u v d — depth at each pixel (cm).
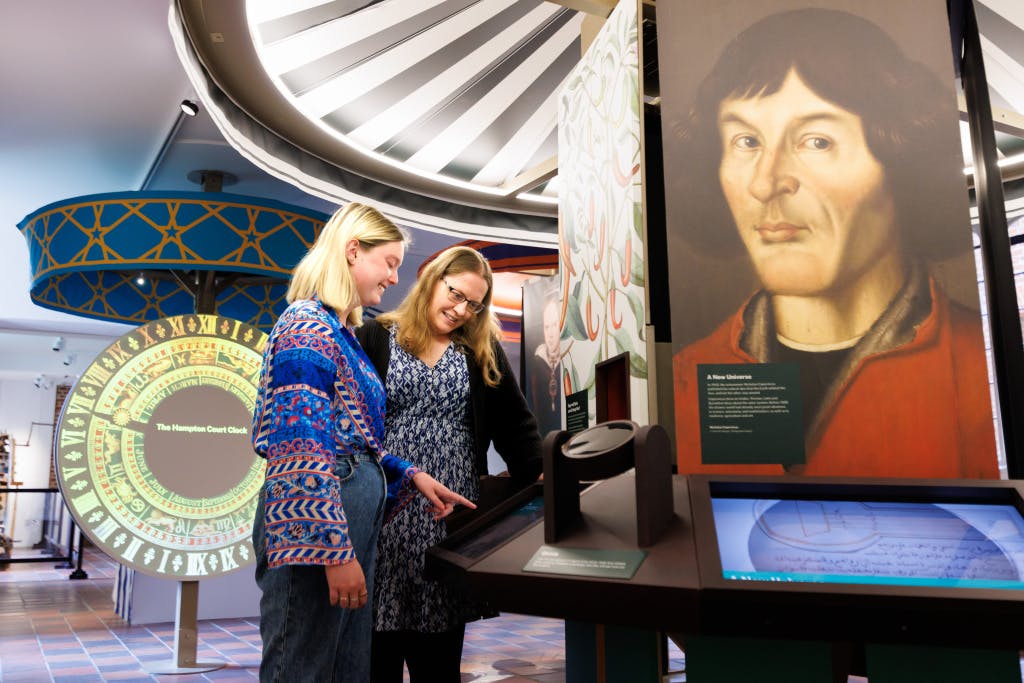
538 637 452
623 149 153
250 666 356
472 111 302
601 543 95
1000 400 145
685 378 122
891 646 101
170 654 386
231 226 407
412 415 183
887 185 124
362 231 148
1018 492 95
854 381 119
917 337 119
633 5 153
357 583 120
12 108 496
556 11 264
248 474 377
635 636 117
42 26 410
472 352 194
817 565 86
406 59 271
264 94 283
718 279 125
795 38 129
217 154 562
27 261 805
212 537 363
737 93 129
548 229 388
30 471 1436
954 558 86
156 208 403
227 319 383
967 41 158
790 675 101
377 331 190
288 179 315
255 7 237
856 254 122
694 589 81
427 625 172
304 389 124
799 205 124
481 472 192
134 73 456
